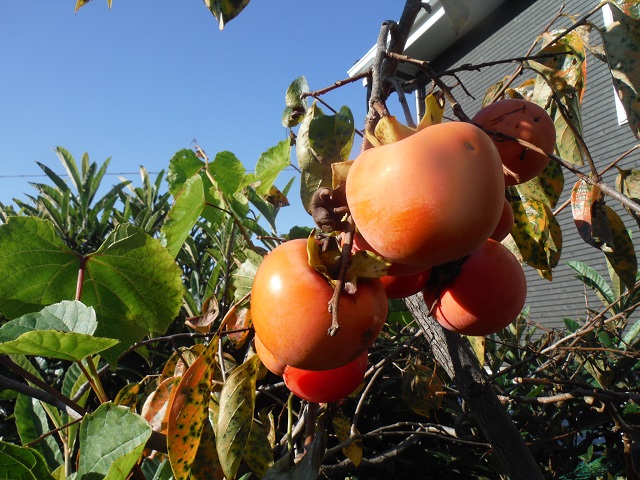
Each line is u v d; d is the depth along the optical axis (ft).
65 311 0.94
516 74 1.27
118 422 0.84
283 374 1.05
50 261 1.13
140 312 1.21
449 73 0.98
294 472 1.09
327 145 1.11
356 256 0.82
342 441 1.52
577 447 2.27
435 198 0.71
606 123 6.94
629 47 0.99
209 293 1.97
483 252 1.00
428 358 2.27
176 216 1.26
